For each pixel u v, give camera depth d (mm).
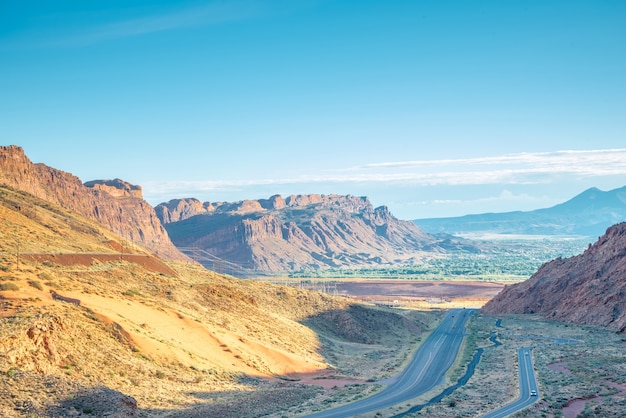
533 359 126875
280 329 139250
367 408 79562
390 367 123250
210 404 70562
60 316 73250
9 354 61344
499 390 95625
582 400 85875
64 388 59438
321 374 111625
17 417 51969
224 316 127625
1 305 74500
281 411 73750
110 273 124812
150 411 63125
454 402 84875
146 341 84875
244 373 95500
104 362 72250
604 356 125562
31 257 114062
